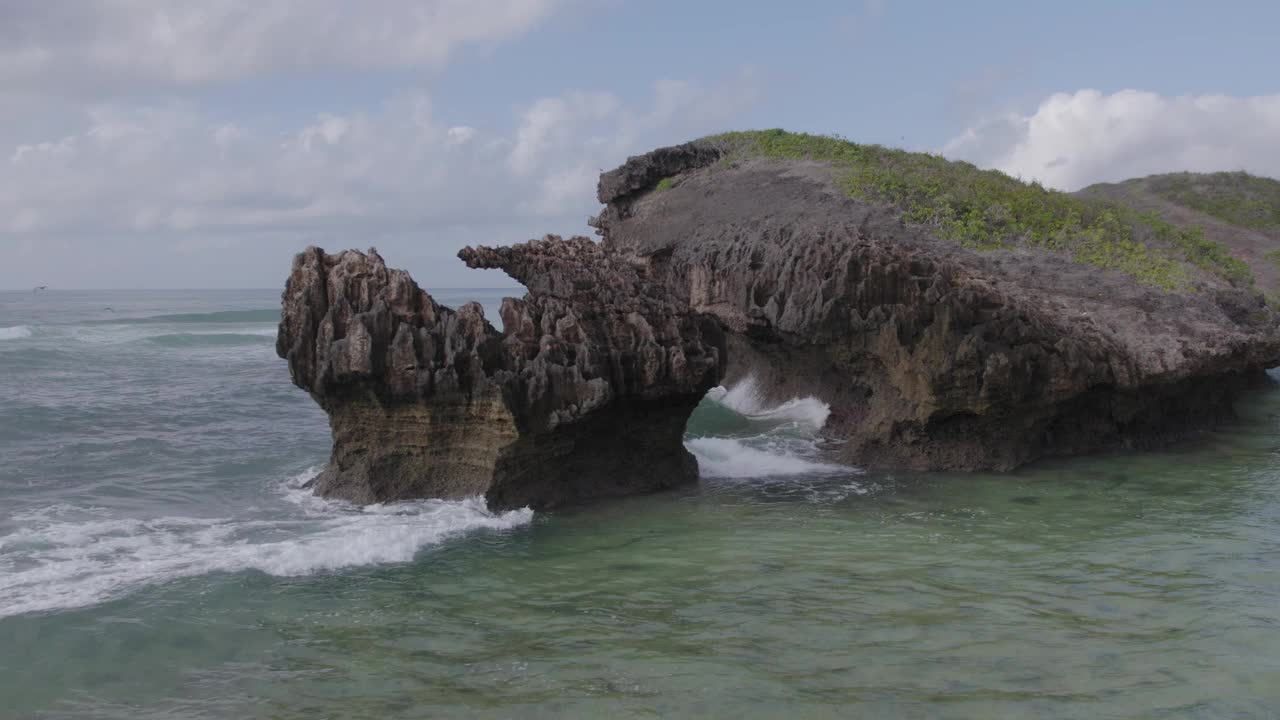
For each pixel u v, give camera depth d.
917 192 31.67
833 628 11.55
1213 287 25.97
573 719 9.32
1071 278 25.31
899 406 20.92
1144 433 22.91
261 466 20.38
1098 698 9.69
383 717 9.39
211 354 47.62
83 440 22.84
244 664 10.62
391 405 16.78
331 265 17.06
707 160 43.09
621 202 42.66
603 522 16.34
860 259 21.05
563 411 16.77
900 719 9.27
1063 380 20.22
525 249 22.56
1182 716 9.31
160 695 9.90
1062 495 18.25
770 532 15.76
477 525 15.85
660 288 20.58
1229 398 26.72
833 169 36.75
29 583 12.87
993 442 20.78
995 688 9.92
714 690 9.90
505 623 11.75
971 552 14.61
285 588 12.87
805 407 26.50
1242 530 15.73
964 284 21.16
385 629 11.56
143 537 15.01
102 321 75.69
